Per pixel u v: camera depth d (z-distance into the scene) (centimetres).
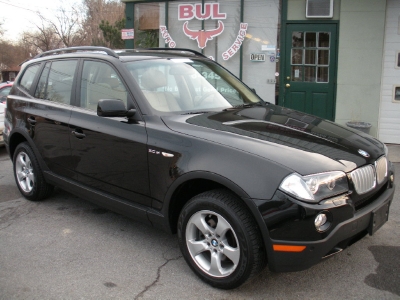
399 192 523
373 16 768
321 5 783
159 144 329
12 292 308
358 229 287
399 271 335
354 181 289
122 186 365
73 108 417
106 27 2362
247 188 276
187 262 326
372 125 807
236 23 848
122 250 376
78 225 432
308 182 267
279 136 311
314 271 336
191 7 868
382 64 782
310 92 826
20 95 501
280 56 827
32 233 412
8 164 705
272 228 271
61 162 430
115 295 304
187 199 341
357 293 305
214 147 301
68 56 450
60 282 322
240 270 288
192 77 410
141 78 374
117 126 364
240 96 433
